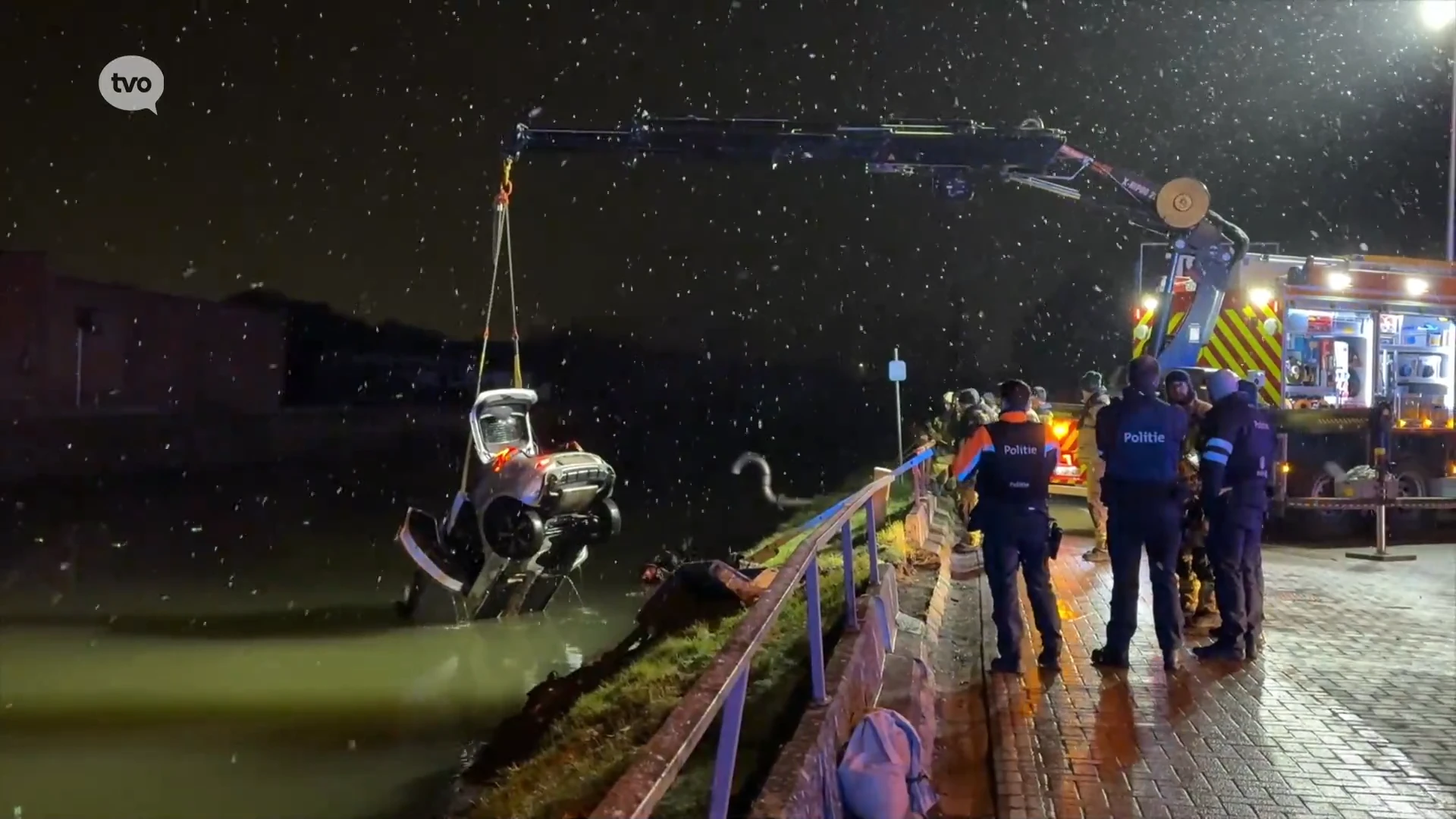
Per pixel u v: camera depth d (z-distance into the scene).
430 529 16.64
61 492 34.97
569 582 19.64
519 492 15.57
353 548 26.59
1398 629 9.98
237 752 10.86
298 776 10.11
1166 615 8.41
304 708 12.61
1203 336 14.80
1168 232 14.02
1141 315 16.22
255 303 68.06
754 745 6.27
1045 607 8.34
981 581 12.41
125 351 48.06
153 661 15.09
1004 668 8.26
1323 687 7.96
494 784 8.93
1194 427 10.09
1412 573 13.28
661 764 2.97
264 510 33.41
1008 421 8.31
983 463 8.35
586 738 8.44
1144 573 12.84
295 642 16.16
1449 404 17.20
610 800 2.78
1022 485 8.24
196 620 17.88
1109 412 8.48
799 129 12.82
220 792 9.73
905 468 12.80
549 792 7.41
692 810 5.54
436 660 14.98
